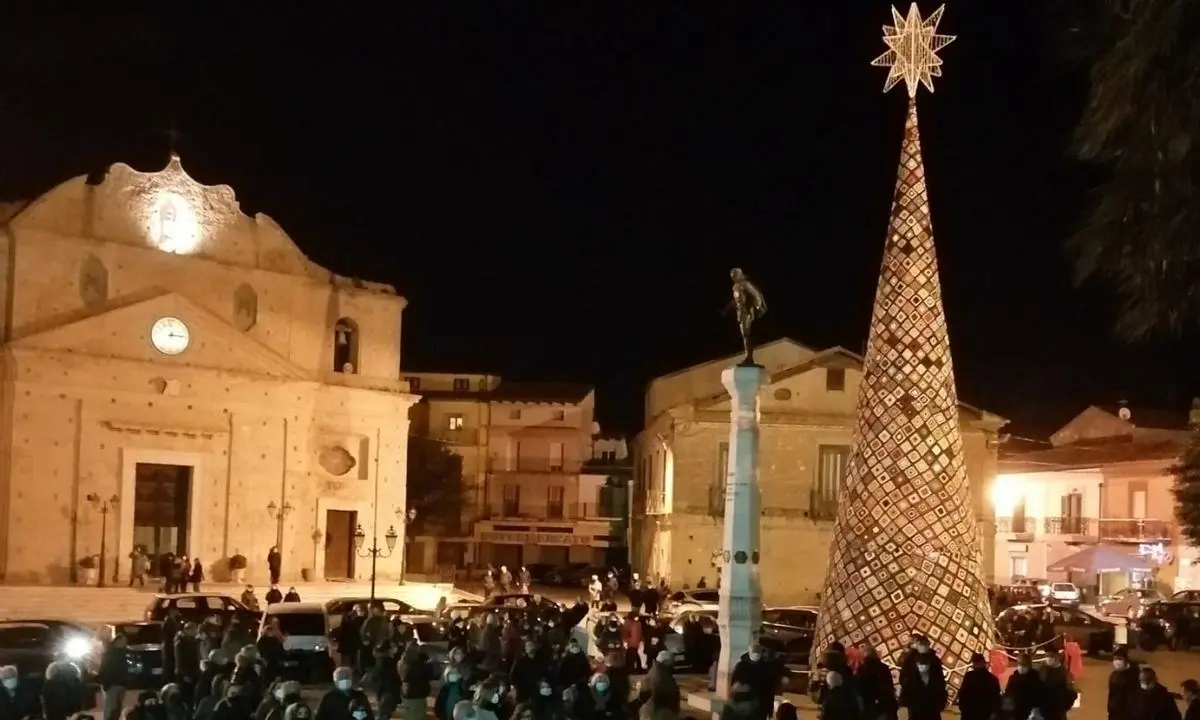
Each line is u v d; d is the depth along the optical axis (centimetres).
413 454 7806
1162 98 1073
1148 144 1091
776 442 5534
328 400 5581
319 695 2797
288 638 3017
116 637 2239
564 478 8194
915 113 2395
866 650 2161
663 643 2941
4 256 4728
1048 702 1856
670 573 5534
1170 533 5747
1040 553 6588
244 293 5369
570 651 2106
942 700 1861
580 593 6912
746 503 2467
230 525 5175
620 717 1812
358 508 5641
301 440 5416
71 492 4781
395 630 3028
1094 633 3950
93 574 4772
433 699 2781
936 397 2298
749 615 2434
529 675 2028
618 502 8219
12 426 4666
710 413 5600
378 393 5719
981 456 5625
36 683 1897
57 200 4838
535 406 8262
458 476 7994
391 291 5884
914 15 2397
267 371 5288
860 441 2333
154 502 5012
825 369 5600
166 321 5028
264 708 1650
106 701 2175
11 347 4638
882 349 2331
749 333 2539
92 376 4838
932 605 2222
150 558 4981
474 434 8250
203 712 1812
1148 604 4569
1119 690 1816
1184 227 1084
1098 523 6188
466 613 4003
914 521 2253
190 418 5088
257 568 5238
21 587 4478
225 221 5306
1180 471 4862
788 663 3005
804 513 5500
